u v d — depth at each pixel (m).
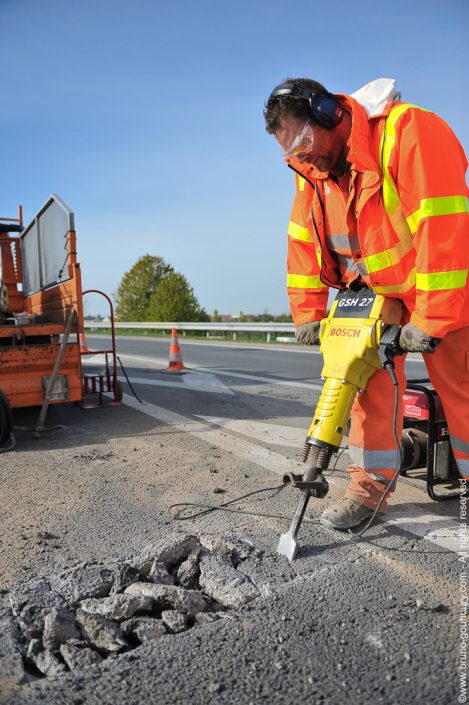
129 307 51.75
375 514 2.98
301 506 2.85
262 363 12.67
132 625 2.30
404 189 2.56
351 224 2.84
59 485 4.04
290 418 6.29
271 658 2.08
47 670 2.08
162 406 7.02
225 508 3.50
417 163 2.49
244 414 6.52
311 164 2.86
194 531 3.17
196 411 6.70
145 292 51.91
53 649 2.20
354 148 2.53
